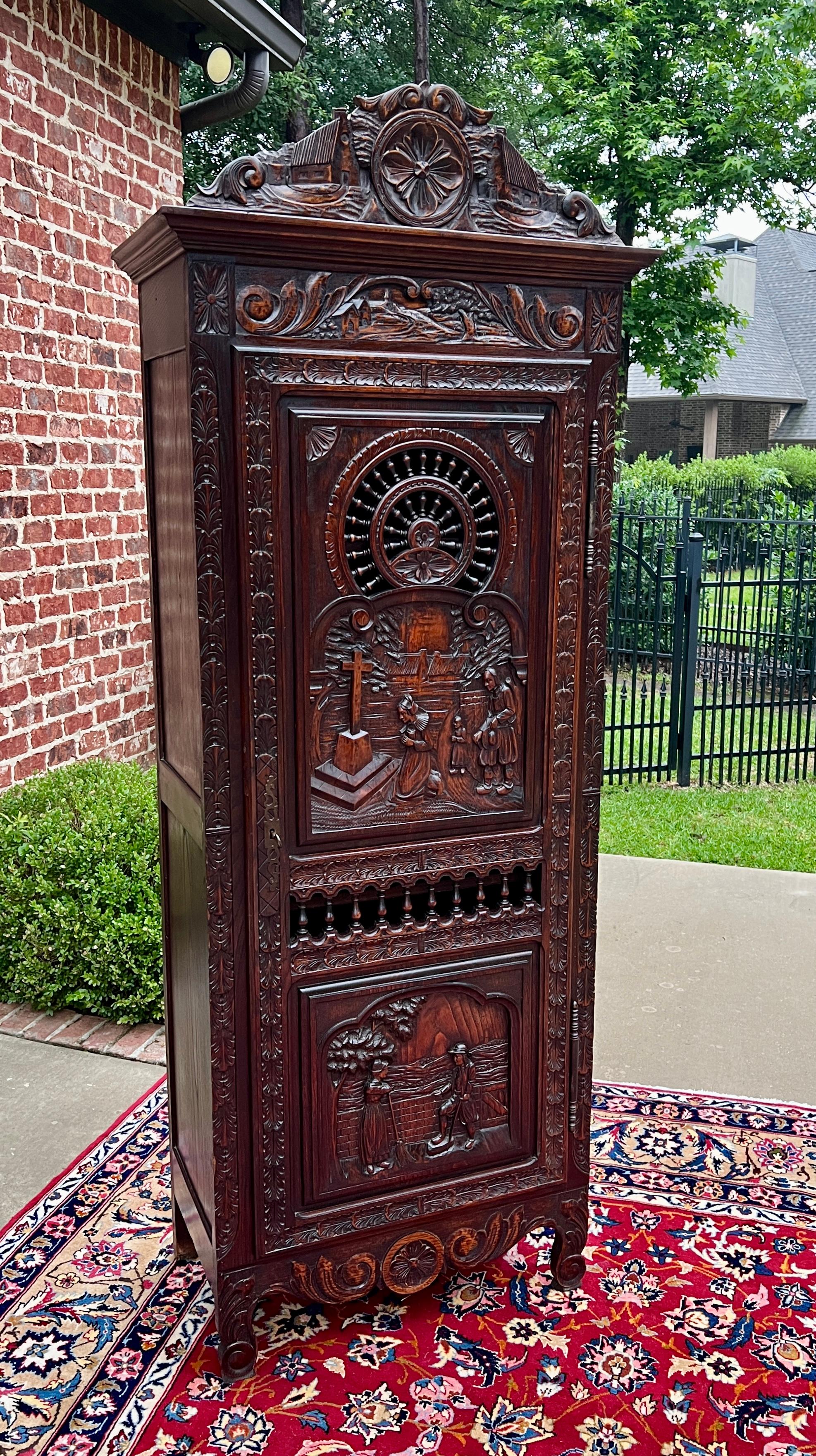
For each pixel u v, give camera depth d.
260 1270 1.76
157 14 4.32
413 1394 1.77
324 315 1.55
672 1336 1.90
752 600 7.79
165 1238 2.18
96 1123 2.57
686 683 6.10
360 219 1.55
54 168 3.77
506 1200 1.94
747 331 22.48
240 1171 1.72
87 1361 1.85
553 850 1.88
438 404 1.65
